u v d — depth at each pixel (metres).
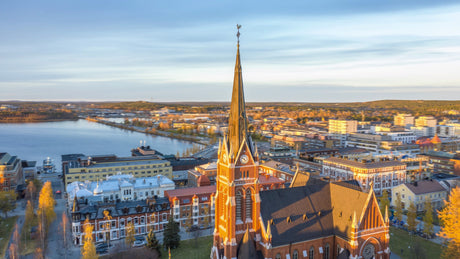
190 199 144.25
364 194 89.50
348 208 91.81
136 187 166.25
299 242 87.94
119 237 130.25
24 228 137.50
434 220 142.38
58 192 194.88
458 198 98.38
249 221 85.56
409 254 110.06
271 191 91.56
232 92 82.00
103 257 114.12
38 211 130.50
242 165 82.81
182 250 118.88
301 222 90.50
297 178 112.44
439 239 122.00
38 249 108.50
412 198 154.12
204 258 111.88
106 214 126.69
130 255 107.81
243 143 81.81
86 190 152.88
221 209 88.75
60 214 158.62
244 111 82.00
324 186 99.50
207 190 151.12
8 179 189.62
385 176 186.75
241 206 84.69
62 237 131.50
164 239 120.00
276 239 85.56
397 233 128.12
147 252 108.38
